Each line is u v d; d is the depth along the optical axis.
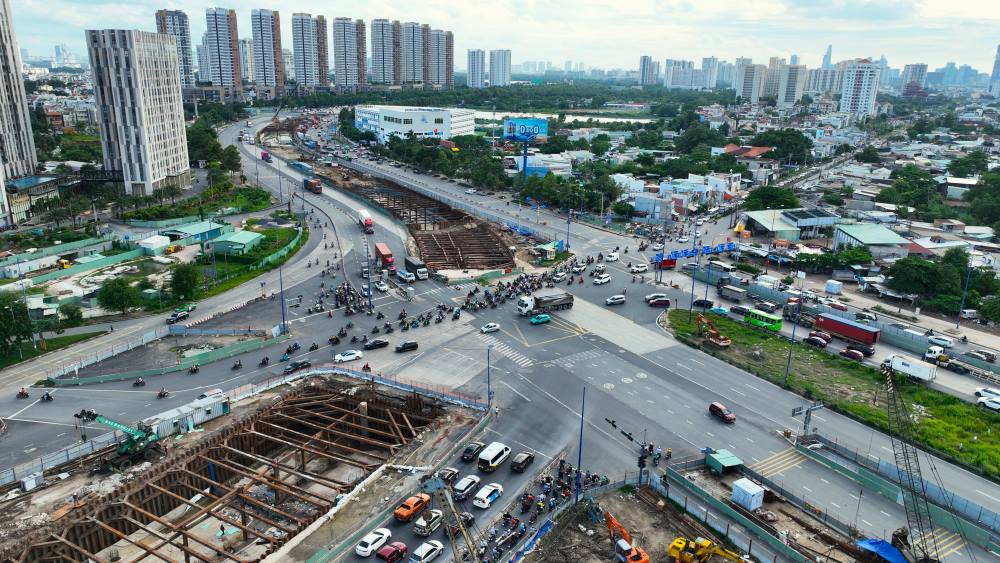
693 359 150.38
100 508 97.50
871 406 128.88
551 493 99.38
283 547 88.56
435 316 173.62
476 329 165.38
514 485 102.06
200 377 138.50
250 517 105.19
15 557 87.81
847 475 106.81
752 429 120.50
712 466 107.69
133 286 188.00
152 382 136.25
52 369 141.62
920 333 165.75
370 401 130.00
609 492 101.19
